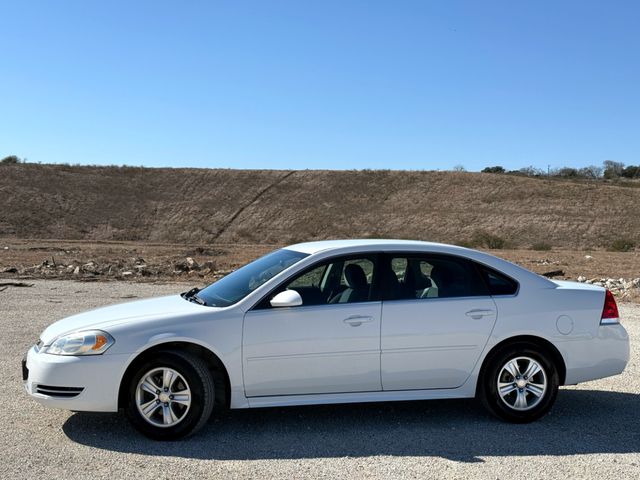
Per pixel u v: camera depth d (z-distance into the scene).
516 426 5.71
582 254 39.84
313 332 5.46
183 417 5.21
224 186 87.56
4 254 30.34
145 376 5.20
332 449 5.05
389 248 5.88
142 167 92.19
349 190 87.56
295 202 82.88
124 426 5.58
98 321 5.44
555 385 5.81
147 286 16.80
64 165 88.62
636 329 10.91
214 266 23.00
